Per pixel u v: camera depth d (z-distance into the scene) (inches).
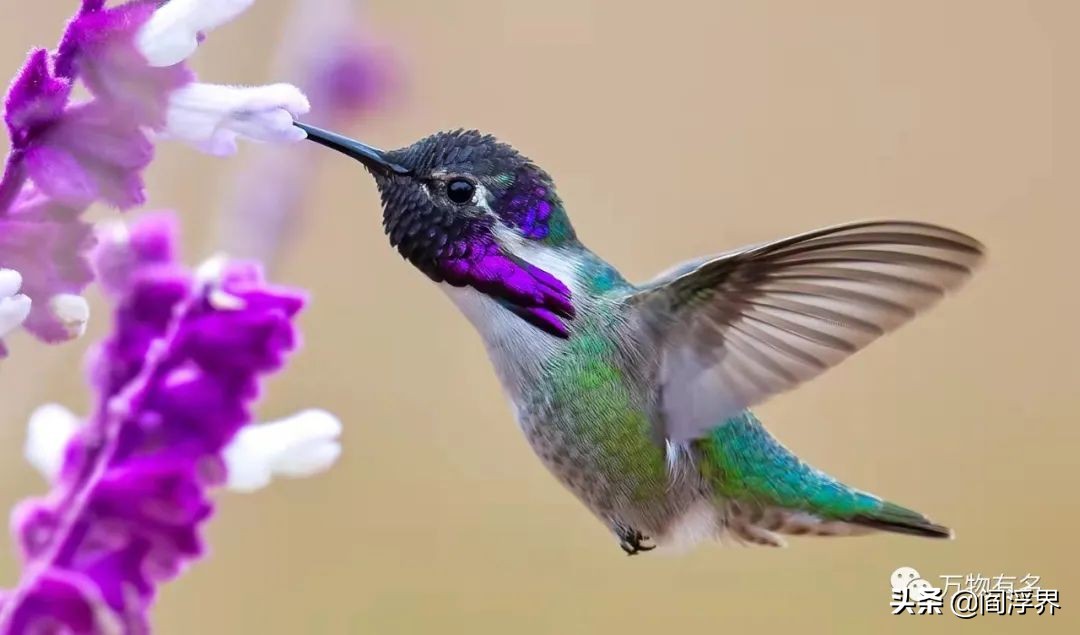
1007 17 518.0
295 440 202.2
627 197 497.0
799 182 509.4
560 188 491.5
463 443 454.3
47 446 209.8
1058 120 516.1
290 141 192.5
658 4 509.0
